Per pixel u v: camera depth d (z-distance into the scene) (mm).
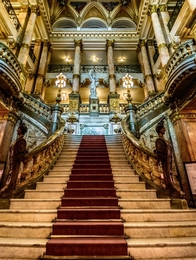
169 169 3789
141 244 2365
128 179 4336
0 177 6387
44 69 14648
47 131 7859
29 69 14031
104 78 16734
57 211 3016
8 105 7148
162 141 3949
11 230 2705
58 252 2242
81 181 4031
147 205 3398
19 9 12320
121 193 3723
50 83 16016
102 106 12523
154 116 8062
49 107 8422
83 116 11930
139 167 4605
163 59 9633
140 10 14477
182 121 6891
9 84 6551
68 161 5391
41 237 2633
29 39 10898
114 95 12859
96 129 11469
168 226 2760
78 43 16219
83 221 2848
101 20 17828
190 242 2424
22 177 3832
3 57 6320
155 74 14203
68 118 11148
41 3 12750
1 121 7180
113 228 2645
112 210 3047
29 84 13758
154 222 2963
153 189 3836
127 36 16719
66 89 17656
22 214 3041
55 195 3695
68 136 8227
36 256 2293
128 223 2857
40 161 4348
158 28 10719
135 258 2275
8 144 7035
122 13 17859
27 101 8328
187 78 6039
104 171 4652
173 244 2398
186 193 6125
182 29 9477
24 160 3918
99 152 6062
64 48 17000
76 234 2594
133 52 17516
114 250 2266
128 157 5559
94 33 16750
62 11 17375
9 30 9750
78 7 17484
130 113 8359
